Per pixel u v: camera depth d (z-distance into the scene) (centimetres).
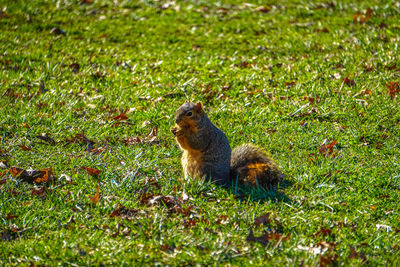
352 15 2069
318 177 985
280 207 865
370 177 985
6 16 2108
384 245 756
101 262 692
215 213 839
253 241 756
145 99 1399
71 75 1578
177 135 916
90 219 814
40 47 1842
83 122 1238
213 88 1458
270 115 1284
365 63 1554
